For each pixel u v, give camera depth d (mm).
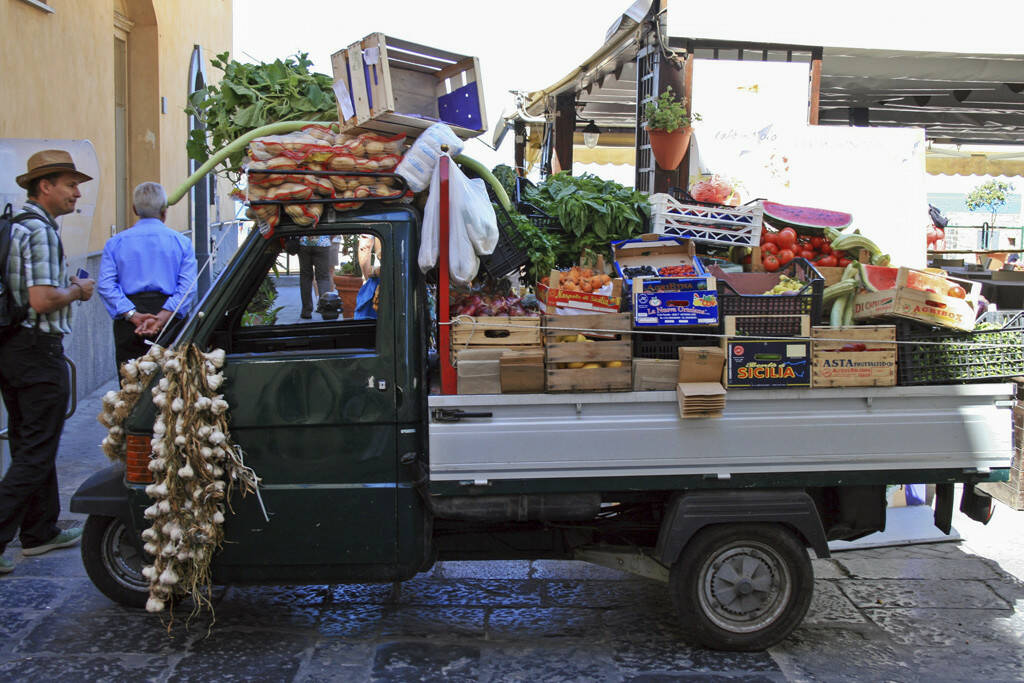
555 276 4074
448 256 3895
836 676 3914
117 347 5852
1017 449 4641
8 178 5867
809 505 3977
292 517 3924
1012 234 27047
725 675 3912
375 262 4789
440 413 3842
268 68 4438
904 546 5457
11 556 5125
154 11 11070
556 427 3873
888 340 3957
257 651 4113
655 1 7605
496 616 4523
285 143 3852
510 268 4234
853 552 5367
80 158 6117
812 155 7293
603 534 4398
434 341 4336
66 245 6223
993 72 8961
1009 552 5363
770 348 3906
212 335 3992
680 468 3934
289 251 4316
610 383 3873
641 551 4250
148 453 3951
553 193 5027
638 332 3900
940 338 4051
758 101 7848
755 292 4480
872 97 11656
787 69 7871
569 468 3893
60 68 8188
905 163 7262
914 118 13164
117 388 9016
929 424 4004
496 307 4117
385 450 3910
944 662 4055
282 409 3889
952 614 4559
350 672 3924
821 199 7297
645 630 4367
